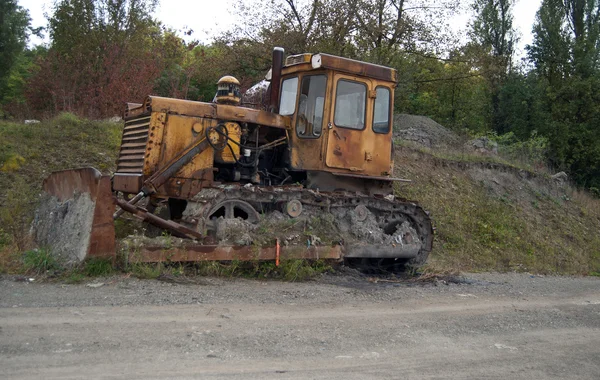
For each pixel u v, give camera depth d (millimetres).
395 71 8945
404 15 21406
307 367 4188
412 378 4180
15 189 9438
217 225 7410
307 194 8102
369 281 8086
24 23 21828
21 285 5754
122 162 8234
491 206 15648
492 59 23188
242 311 5535
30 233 7902
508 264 12305
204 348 4348
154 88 17891
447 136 20688
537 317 6707
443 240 12883
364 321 5660
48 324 4559
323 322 5441
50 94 15773
